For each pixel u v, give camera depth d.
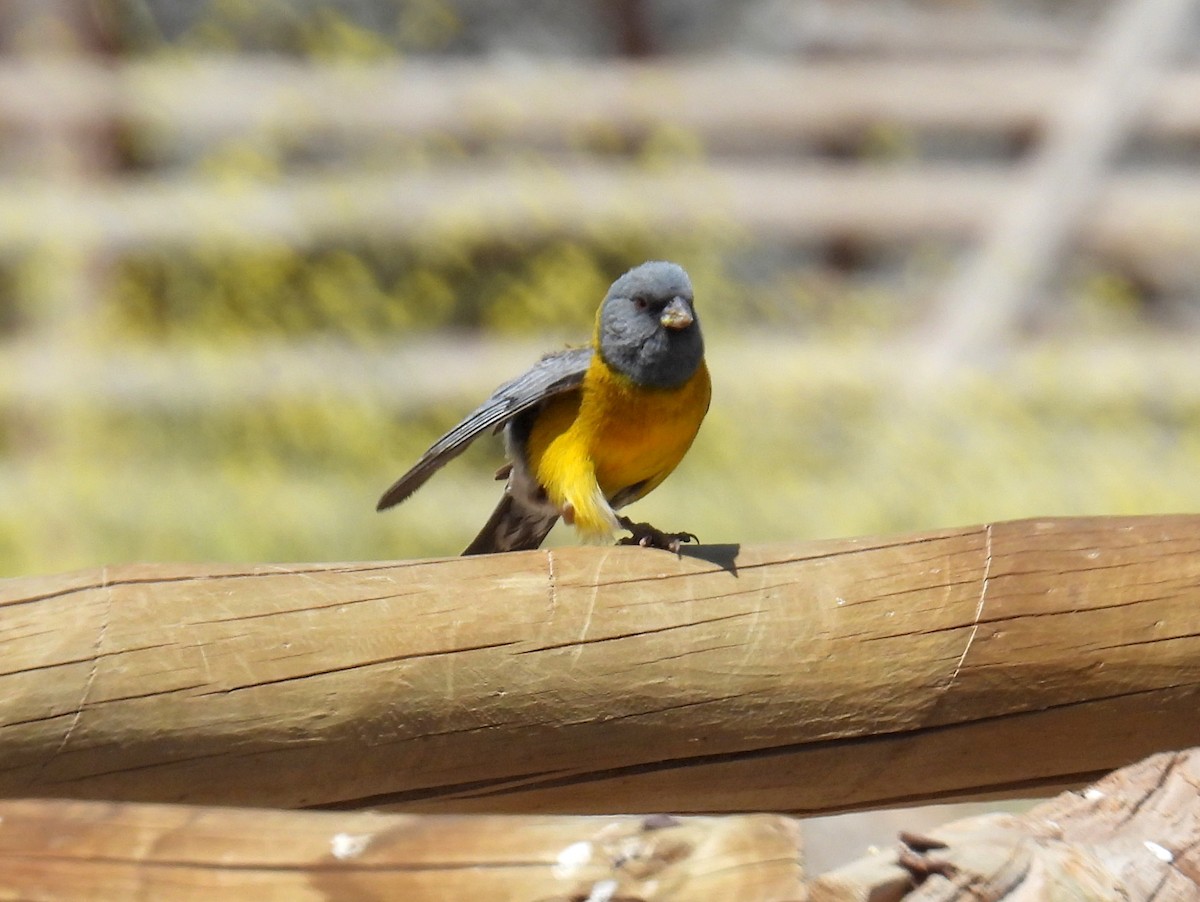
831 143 20.67
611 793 3.96
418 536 15.41
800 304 19.12
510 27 24.61
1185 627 4.05
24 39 19.94
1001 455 16.17
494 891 2.83
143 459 16.30
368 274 17.91
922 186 18.95
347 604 3.68
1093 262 19.56
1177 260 20.08
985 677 4.00
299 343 17.55
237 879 2.88
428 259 18.61
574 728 3.83
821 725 3.96
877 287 20.44
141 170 20.25
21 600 3.49
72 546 14.98
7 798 3.46
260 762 3.62
